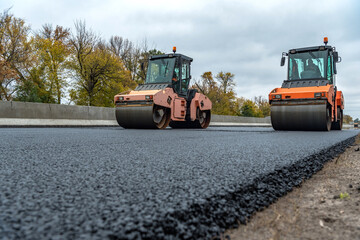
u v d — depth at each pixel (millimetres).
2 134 5590
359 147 4902
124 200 1058
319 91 8797
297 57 9969
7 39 26250
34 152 2625
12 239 667
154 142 3891
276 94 9312
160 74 11508
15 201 994
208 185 1368
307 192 1855
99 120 14719
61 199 1040
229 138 4863
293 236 1111
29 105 11891
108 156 2369
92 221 820
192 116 12461
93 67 28969
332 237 1120
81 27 29391
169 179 1477
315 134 6715
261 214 1293
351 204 1604
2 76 24094
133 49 38656
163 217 894
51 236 698
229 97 49344
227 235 1002
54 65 29609
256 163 2107
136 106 10211
